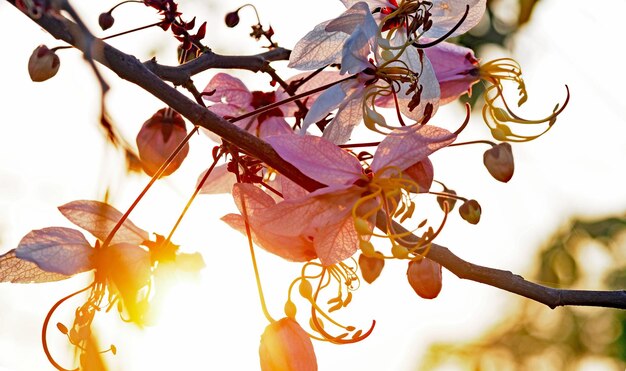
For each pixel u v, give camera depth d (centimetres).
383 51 67
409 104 67
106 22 70
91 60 55
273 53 70
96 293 65
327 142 65
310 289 65
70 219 65
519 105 69
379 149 65
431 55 69
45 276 65
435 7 70
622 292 66
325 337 65
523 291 65
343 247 65
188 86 67
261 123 72
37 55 63
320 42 68
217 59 68
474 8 69
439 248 65
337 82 67
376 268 66
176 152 64
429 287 67
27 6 59
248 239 65
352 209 65
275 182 69
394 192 65
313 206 65
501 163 67
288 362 64
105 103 55
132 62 61
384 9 70
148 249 65
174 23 70
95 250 65
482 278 65
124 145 55
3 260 65
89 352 64
